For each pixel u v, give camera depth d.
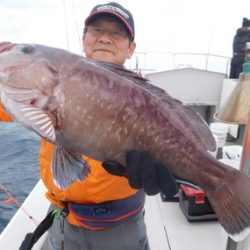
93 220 2.06
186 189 2.71
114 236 2.11
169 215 2.89
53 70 1.48
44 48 1.55
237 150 3.32
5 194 5.48
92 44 2.26
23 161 7.01
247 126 1.53
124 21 2.19
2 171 6.43
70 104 1.47
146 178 1.52
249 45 1.53
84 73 1.49
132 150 1.52
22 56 1.52
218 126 3.94
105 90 1.50
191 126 1.62
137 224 2.17
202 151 1.57
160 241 2.53
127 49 2.32
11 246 2.44
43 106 1.47
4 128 10.09
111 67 1.62
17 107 1.48
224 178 1.52
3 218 4.70
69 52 1.55
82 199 2.04
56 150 1.60
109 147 1.53
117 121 1.50
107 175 1.95
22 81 1.49
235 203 1.47
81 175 1.55
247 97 1.52
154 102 1.57
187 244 2.49
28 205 3.03
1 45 1.62
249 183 1.46
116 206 2.06
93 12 2.19
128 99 1.52
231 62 5.93
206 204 2.72
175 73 6.41
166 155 1.56
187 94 6.49
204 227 2.70
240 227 1.43
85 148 1.54
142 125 1.53
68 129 1.50
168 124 1.56
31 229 2.65
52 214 2.26
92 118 1.49
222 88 6.28
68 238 2.21
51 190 2.16
